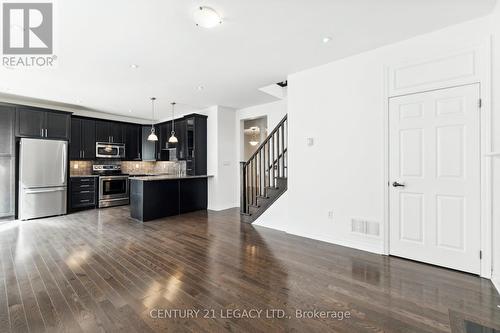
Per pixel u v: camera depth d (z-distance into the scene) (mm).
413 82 2885
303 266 2787
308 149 3816
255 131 8891
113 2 2164
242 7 2281
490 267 2438
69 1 2135
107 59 3336
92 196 6293
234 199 6598
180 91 4859
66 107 6062
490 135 2424
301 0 2189
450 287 2297
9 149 4988
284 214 4289
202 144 6371
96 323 1798
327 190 3615
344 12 2381
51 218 5246
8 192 4988
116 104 5848
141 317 1869
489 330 1718
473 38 2523
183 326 1766
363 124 3262
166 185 5445
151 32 2676
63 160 5582
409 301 2076
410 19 2514
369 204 3227
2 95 5023
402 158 2975
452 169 2658
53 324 1786
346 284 2373
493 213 2412
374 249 3188
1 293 2207
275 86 5203
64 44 2906
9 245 3504
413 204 2908
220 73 3922
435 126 2754
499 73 2322
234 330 1727
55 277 2518
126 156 7172
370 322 1810
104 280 2457
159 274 2592
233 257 3064
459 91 2609
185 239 3795
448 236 2689
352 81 3348
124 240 3742
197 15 2311
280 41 2928
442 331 1709
